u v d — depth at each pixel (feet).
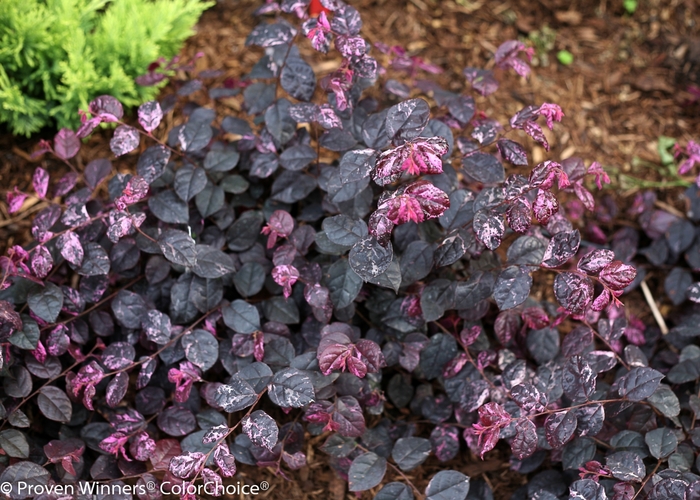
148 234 4.07
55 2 4.33
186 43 4.81
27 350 4.00
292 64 4.04
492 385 4.03
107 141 4.59
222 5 4.91
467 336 4.07
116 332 4.21
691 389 4.19
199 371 4.13
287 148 4.20
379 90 4.71
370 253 3.75
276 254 3.99
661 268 4.59
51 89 4.35
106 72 4.43
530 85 4.85
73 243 3.93
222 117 4.66
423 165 3.61
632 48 5.01
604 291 3.70
